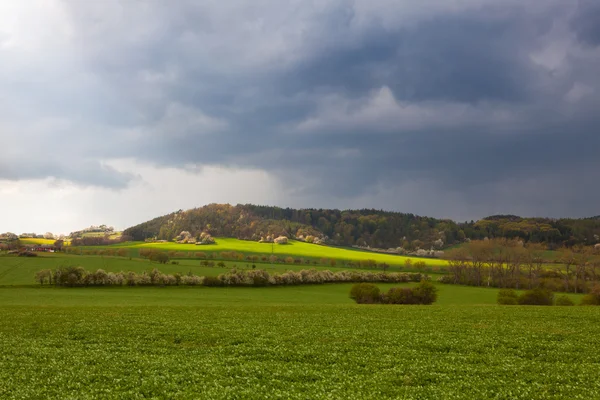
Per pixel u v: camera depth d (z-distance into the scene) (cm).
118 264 13812
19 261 13450
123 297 8588
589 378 2300
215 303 7650
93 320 4338
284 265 16300
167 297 8800
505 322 4244
